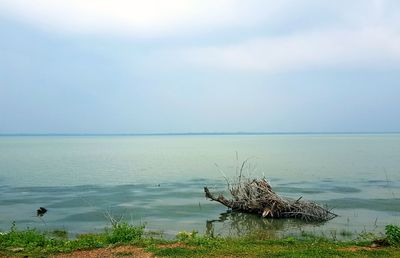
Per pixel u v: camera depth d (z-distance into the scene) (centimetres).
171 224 2289
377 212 2605
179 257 1220
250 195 2667
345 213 2581
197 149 12281
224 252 1272
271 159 7500
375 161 6894
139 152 10631
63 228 2167
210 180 4488
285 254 1238
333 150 10825
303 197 3212
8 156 8638
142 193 3534
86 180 4488
